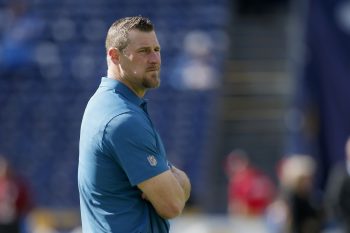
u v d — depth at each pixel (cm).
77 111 7088
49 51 7494
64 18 7756
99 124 1762
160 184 1753
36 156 6838
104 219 1780
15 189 4888
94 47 7544
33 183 6669
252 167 6506
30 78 7300
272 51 7381
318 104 6400
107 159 1762
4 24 7712
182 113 6894
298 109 6450
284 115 6806
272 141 6675
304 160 4481
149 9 7762
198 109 6906
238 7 8031
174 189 1770
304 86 6444
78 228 5972
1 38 7569
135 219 1772
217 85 7038
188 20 7619
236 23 7750
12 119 7075
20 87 7256
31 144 6919
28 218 5244
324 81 6400
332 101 6369
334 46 6419
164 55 7294
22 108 7131
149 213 1791
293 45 7075
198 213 6141
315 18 6475
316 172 6162
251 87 7038
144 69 1783
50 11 7800
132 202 1777
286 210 4428
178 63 7206
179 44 7412
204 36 7469
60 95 7194
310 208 4419
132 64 1783
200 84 7050
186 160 6594
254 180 5862
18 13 7788
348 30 6419
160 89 7050
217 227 5388
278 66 7250
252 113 6862
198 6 7725
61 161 6800
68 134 6962
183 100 6969
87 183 1795
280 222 4725
